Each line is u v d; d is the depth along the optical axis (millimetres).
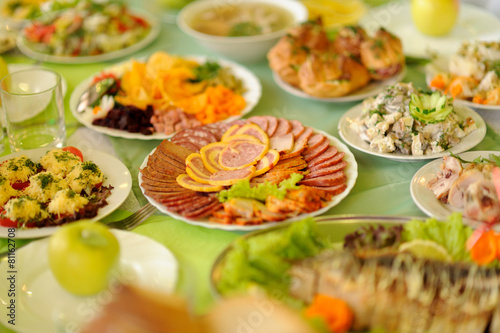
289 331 644
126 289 664
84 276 714
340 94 1062
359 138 952
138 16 1395
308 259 708
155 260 762
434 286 656
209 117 1025
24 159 909
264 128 965
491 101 989
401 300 658
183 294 711
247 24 1270
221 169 890
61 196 833
